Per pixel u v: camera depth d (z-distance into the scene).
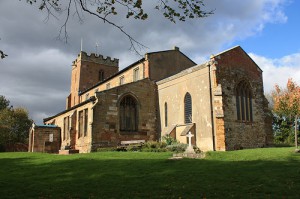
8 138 65.44
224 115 29.41
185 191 11.47
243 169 15.39
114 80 47.22
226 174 14.31
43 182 13.96
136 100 36.25
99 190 12.05
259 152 21.70
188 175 14.45
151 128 36.69
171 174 14.87
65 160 21.06
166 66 40.09
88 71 64.19
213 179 13.36
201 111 30.72
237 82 31.53
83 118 35.84
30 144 44.09
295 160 18.03
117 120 33.91
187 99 33.31
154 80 38.47
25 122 71.75
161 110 37.06
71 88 67.38
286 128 52.12
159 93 37.75
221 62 30.66
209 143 29.16
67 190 12.19
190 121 32.41
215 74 29.81
